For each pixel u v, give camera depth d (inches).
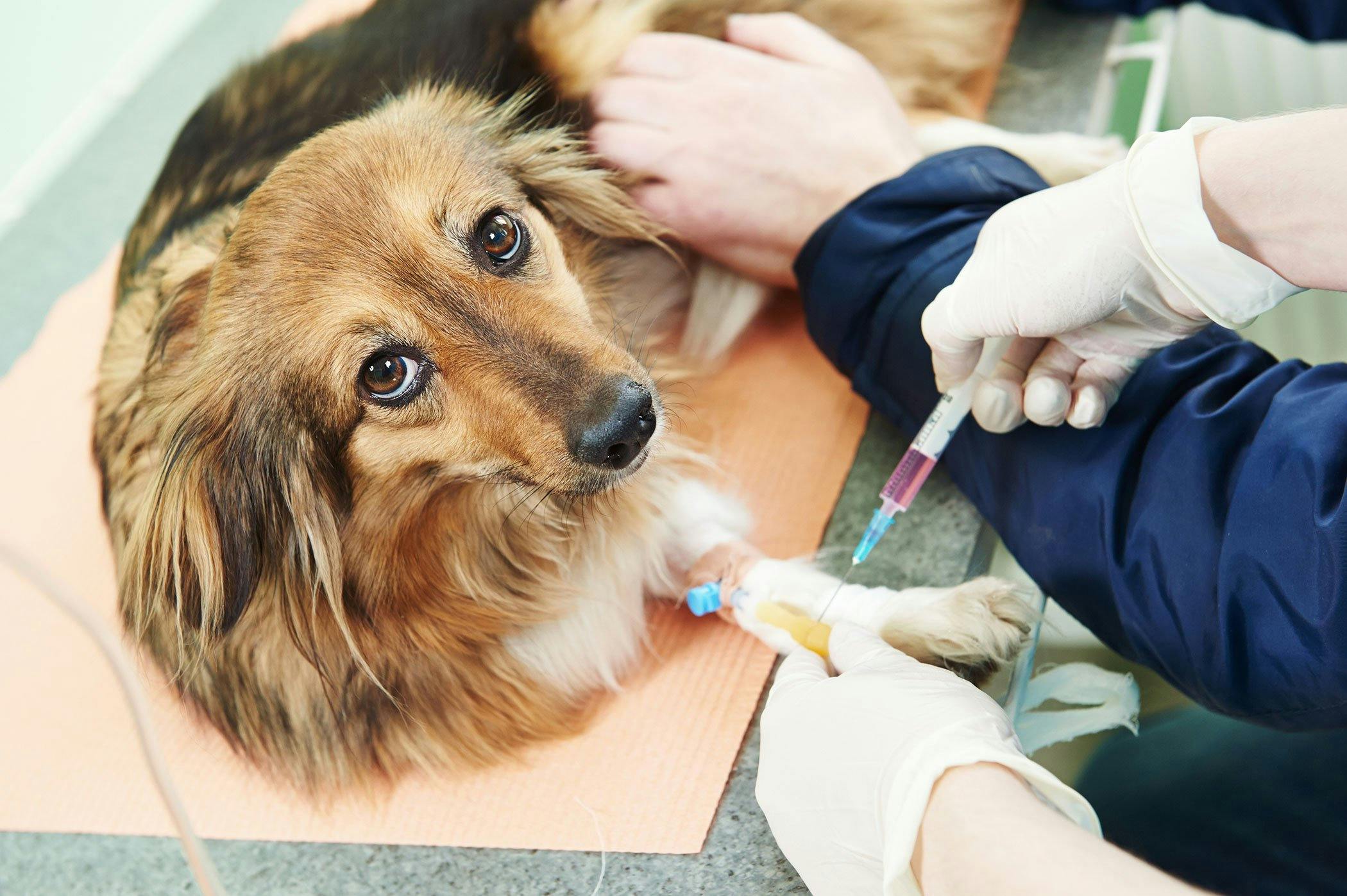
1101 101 71.6
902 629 48.7
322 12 75.2
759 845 46.3
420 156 49.4
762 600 52.1
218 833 50.8
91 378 67.4
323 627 51.7
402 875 48.2
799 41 62.7
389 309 46.7
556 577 55.2
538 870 47.2
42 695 56.3
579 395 47.1
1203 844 46.3
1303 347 82.3
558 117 59.1
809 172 57.7
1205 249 35.9
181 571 49.3
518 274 50.5
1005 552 54.7
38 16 92.8
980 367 47.2
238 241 47.2
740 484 58.9
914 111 75.4
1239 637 40.1
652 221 60.1
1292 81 83.0
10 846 51.5
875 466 58.7
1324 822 44.4
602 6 63.3
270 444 48.4
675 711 51.9
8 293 75.3
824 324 56.5
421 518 51.8
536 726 53.5
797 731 41.9
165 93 85.2
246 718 53.3
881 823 36.3
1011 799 31.4
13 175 81.7
